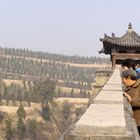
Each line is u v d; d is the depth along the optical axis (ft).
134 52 141.28
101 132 12.51
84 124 13.58
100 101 23.25
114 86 39.27
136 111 26.96
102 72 103.60
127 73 28.12
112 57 137.39
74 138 12.01
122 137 12.07
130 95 27.96
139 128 26.89
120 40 141.28
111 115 16.62
